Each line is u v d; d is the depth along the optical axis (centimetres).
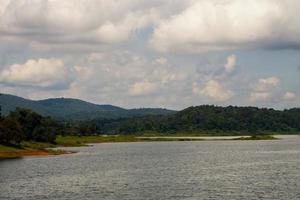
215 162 18825
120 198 9462
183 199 9300
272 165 17088
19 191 10419
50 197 9594
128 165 17300
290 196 9606
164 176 13425
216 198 9400
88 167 16362
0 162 18262
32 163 17850
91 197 9588
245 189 10600
